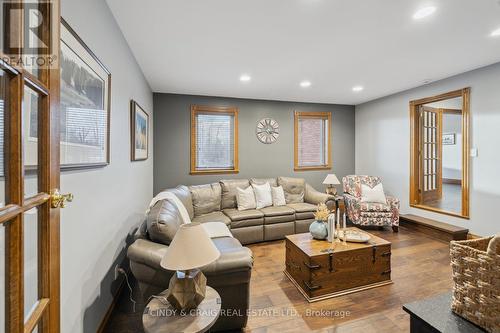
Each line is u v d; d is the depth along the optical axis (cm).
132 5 183
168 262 125
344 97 478
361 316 188
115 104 202
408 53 274
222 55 275
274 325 178
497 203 307
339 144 543
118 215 211
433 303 91
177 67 310
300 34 229
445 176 782
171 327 118
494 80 307
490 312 74
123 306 201
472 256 79
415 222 391
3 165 65
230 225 339
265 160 489
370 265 229
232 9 190
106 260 180
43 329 81
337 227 254
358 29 221
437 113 508
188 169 446
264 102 487
